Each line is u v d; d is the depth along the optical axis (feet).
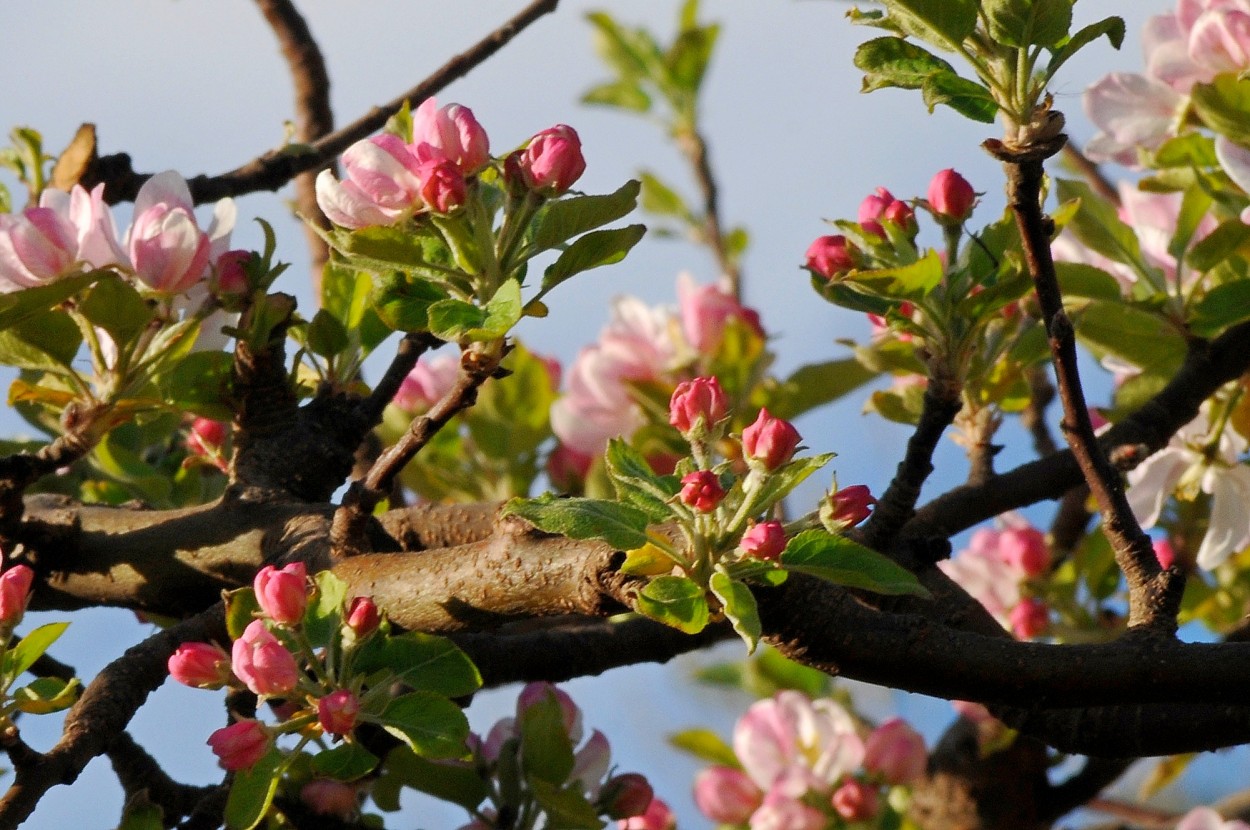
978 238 6.02
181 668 5.79
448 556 5.79
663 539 5.61
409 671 5.80
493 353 5.74
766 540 5.57
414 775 6.27
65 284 5.91
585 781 6.34
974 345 6.00
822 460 5.62
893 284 5.96
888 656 5.64
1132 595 5.72
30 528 6.12
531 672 6.24
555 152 5.73
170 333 6.08
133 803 5.92
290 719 5.80
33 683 5.87
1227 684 5.60
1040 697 5.64
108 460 6.57
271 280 6.12
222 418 6.19
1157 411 6.29
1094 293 6.37
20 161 6.40
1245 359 6.28
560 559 5.70
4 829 5.71
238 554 6.08
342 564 5.88
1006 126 5.73
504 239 5.75
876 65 5.77
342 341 6.24
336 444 6.21
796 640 5.64
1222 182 6.38
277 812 6.09
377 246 5.75
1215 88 6.24
